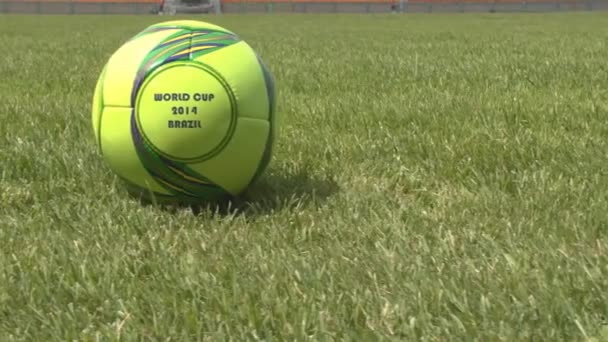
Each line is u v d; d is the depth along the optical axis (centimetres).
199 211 114
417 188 125
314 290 85
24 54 376
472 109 182
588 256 92
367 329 78
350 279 88
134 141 107
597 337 75
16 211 114
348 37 588
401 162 136
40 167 133
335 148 145
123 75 107
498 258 92
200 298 85
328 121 171
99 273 91
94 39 546
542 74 252
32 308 83
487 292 84
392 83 238
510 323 78
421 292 84
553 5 1841
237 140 107
